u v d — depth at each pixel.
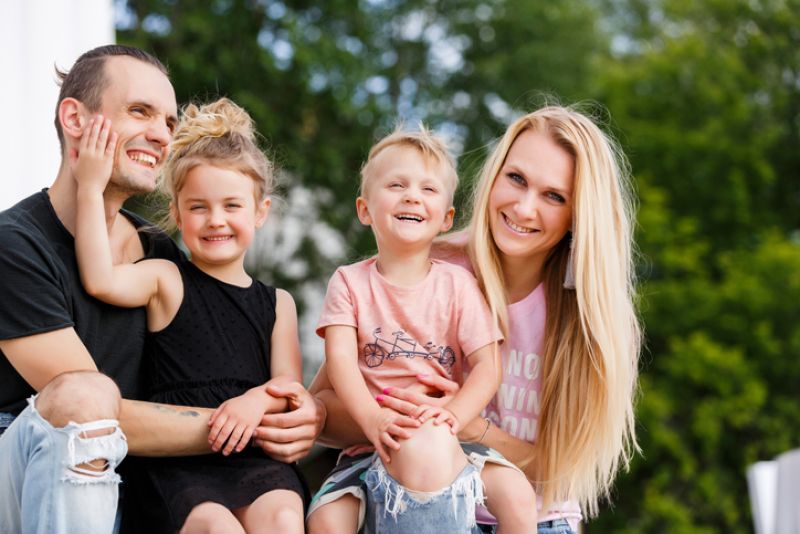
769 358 10.39
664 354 10.61
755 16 12.34
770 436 10.24
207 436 2.06
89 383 1.82
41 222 2.13
